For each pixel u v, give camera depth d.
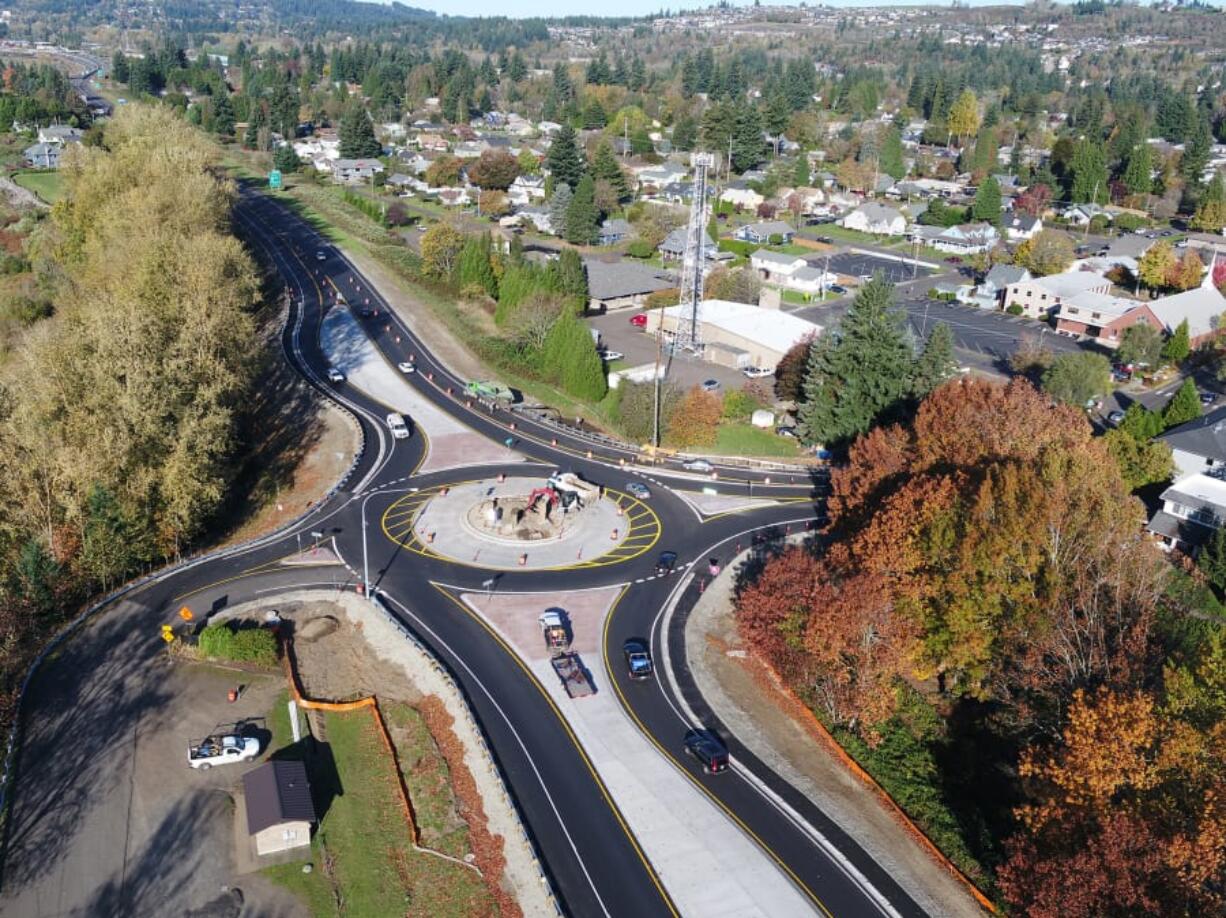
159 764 54.22
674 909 45.19
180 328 85.94
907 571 58.97
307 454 94.38
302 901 46.19
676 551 79.00
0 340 120.94
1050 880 39.59
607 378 115.12
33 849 48.12
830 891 46.59
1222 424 92.06
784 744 57.34
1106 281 155.00
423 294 141.62
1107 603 54.06
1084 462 62.66
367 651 64.88
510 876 47.03
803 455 99.44
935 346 94.31
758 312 130.00
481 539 78.94
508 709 58.56
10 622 63.50
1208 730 41.62
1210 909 37.75
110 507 70.88
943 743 58.12
